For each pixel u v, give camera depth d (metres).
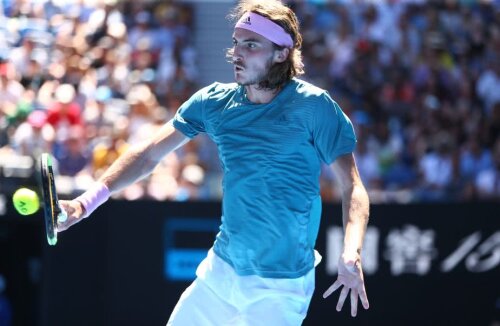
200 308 11.91
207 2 35.84
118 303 25.05
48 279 24.94
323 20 37.22
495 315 25.95
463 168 31.89
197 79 34.88
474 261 25.95
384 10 37.50
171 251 25.08
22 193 11.37
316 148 11.52
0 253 28.58
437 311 25.86
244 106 11.50
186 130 12.05
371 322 25.69
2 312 27.61
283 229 11.35
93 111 29.81
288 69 11.45
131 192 27.20
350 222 11.25
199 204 25.06
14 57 31.38
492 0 38.91
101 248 25.06
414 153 32.62
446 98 35.81
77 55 32.12
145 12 35.19
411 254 25.81
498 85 36.12
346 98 35.12
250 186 11.37
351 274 10.88
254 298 11.51
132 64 33.41
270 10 11.30
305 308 11.84
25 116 28.61
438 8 38.28
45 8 33.72
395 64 36.22
